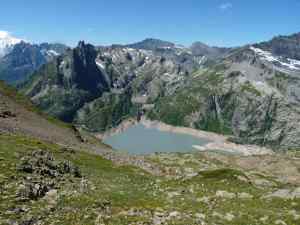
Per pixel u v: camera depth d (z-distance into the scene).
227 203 41.59
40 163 45.56
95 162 72.88
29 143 66.69
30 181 36.62
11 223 26.45
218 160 165.00
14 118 93.56
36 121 104.06
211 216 34.41
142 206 34.56
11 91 127.25
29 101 127.81
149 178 66.44
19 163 41.97
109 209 32.34
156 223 29.47
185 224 29.81
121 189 44.56
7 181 34.97
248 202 43.00
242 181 66.12
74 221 28.36
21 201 31.16
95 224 27.98
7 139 64.50
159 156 144.75
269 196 46.59
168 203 38.66
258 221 34.59
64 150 74.38
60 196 34.41
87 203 33.06
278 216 36.34
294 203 42.22
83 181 44.50
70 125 126.25
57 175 43.91
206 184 59.84
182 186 55.09
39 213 29.30
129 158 95.81
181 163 125.75
